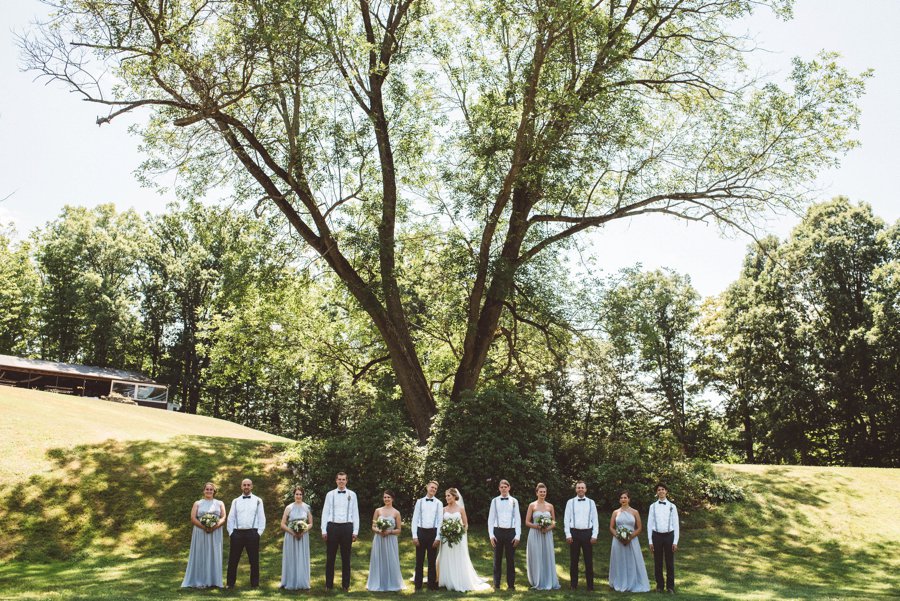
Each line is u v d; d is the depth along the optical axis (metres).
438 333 23.55
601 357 22.64
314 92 19.20
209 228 20.52
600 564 13.21
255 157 19.64
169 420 26.30
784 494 17.80
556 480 16.84
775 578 12.38
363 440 16.58
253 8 16.11
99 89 15.41
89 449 17.22
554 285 22.53
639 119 18.64
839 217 39.41
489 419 16.77
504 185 19.09
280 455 18.94
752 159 19.30
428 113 21.48
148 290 54.50
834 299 37.94
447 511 11.06
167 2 16.61
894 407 35.31
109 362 53.38
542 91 17.61
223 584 10.74
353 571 12.10
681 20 19.44
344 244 19.05
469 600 9.54
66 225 53.12
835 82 18.02
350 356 24.39
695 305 47.00
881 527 15.72
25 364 40.91
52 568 12.16
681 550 14.45
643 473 17.16
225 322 27.08
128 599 8.93
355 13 20.36
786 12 18.06
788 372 38.03
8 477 15.10
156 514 15.08
